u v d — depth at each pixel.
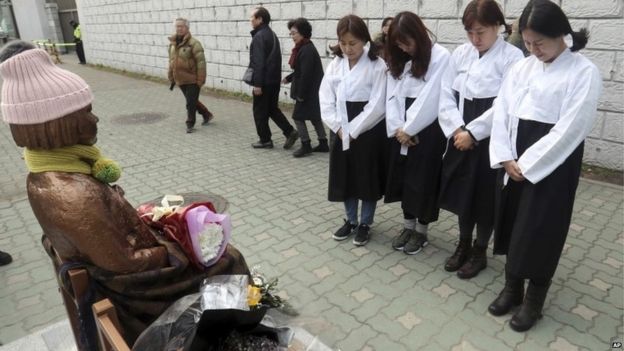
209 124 7.61
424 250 3.45
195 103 6.98
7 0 22.28
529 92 2.30
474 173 2.78
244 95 9.71
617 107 4.50
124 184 5.04
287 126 6.02
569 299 2.81
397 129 3.00
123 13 13.34
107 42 14.85
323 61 7.46
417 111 2.85
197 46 6.67
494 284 3.00
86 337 1.68
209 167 5.49
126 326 1.73
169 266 1.79
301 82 5.41
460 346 2.46
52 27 20.94
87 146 1.67
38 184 1.56
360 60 3.12
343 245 3.56
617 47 4.33
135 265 1.66
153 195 4.70
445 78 2.82
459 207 2.90
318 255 3.42
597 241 3.46
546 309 2.73
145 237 1.77
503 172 2.51
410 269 3.21
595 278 3.01
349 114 3.17
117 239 1.60
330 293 2.96
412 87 2.91
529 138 2.29
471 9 2.55
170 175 5.27
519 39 3.50
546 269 2.36
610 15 4.29
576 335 2.51
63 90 1.54
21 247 3.71
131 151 6.25
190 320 1.57
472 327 2.60
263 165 5.49
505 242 2.62
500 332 2.55
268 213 4.17
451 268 3.14
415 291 2.95
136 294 1.71
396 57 2.88
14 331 2.71
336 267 3.26
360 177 3.29
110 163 1.72
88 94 1.62
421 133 2.97
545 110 2.22
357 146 3.21
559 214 2.27
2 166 5.78
